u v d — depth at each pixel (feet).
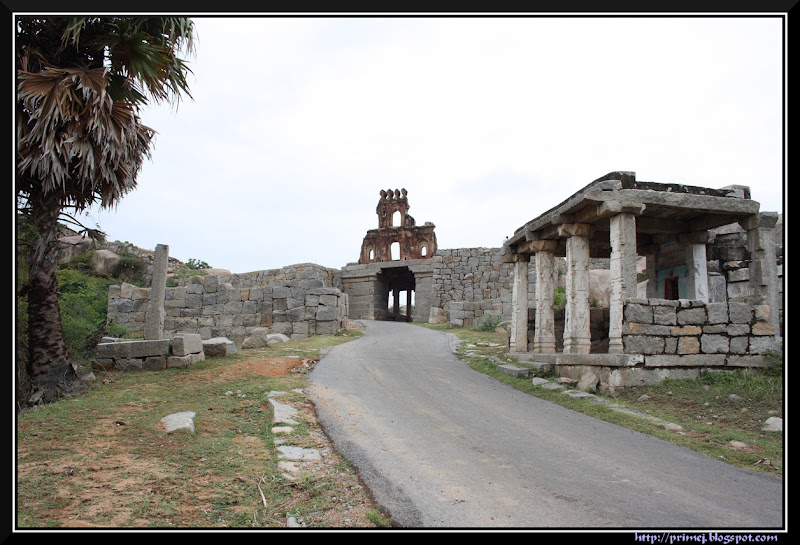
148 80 32.86
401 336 69.77
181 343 38.88
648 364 32.45
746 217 37.78
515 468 19.16
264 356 45.34
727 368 33.76
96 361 37.47
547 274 47.09
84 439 20.76
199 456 19.71
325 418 25.52
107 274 98.12
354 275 108.27
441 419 26.73
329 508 15.67
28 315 30.50
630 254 34.53
